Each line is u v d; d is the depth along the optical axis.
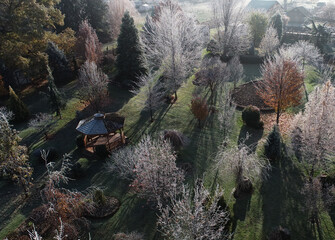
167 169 15.94
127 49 33.72
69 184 19.62
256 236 15.20
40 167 21.61
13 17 32.22
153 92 26.84
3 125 16.67
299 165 20.28
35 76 36.69
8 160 17.00
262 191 18.17
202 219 12.11
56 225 14.47
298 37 50.03
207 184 18.89
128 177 19.73
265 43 40.91
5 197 18.81
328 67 34.94
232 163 16.81
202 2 92.25
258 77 35.75
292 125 21.95
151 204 17.45
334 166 19.91
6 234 15.95
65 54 40.06
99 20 52.66
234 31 41.06
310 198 15.59
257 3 68.31
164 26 33.12
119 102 31.38
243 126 25.56
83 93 28.25
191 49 38.81
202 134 24.64
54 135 25.72
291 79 22.72
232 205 17.17
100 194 17.25
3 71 33.62
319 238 15.04
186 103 30.38
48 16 37.00
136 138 24.75
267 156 20.61
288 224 15.88
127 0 63.19
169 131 22.56
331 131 17.39
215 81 29.84
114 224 16.33
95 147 22.42
